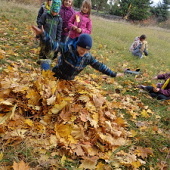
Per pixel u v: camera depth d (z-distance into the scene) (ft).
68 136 7.00
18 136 6.55
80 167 6.25
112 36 33.12
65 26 15.55
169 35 61.67
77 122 7.64
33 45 16.75
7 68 10.84
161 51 31.50
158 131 9.11
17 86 7.85
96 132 7.46
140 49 22.91
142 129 8.98
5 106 7.30
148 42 38.29
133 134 8.32
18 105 7.50
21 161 5.73
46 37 8.02
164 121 10.19
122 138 7.77
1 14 27.37
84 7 13.87
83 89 9.36
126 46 27.55
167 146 8.32
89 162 6.40
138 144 8.09
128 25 65.62
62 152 6.64
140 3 94.79
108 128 7.76
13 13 30.48
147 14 98.99
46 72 9.32
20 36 18.63
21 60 12.59
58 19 14.24
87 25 14.32
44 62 10.92
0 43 15.31
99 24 44.86
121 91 12.55
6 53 13.35
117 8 96.17
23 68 11.77
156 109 11.23
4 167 5.64
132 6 93.66
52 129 7.23
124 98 11.59
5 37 17.21
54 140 6.77
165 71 19.53
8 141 6.37
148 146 8.10
